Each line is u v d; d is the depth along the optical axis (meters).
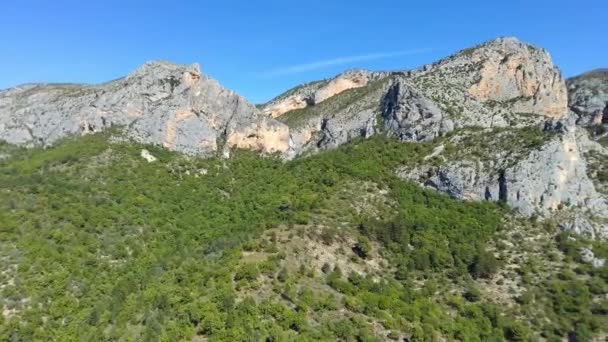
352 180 131.25
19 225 96.25
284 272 83.31
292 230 100.31
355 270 93.69
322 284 85.31
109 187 121.12
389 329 77.88
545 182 118.75
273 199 126.62
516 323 86.75
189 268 87.44
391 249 102.19
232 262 86.38
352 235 102.94
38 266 85.88
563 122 128.00
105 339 71.94
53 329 75.06
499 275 99.69
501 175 120.62
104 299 81.75
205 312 72.38
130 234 103.75
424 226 110.50
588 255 103.75
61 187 115.12
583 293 93.81
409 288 91.62
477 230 111.50
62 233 95.81
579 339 84.38
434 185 126.38
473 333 82.88
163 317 73.44
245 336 68.25
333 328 74.44
